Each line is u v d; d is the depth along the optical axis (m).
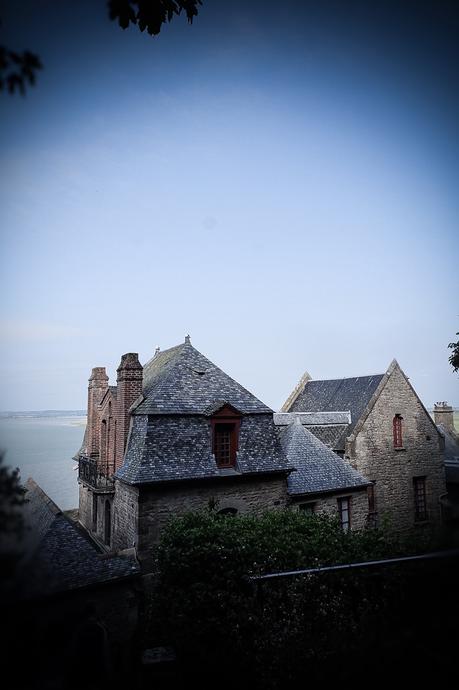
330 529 11.64
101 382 21.34
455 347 14.06
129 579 12.27
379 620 5.40
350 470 19.08
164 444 14.77
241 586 9.47
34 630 2.59
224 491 15.25
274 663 7.65
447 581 4.21
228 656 8.66
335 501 18.16
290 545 10.16
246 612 8.73
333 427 25.00
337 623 7.54
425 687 4.12
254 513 15.67
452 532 4.25
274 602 8.77
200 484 14.84
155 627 10.99
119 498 15.77
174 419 15.37
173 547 11.24
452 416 32.50
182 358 17.97
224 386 17.55
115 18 5.01
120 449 16.14
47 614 2.72
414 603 4.57
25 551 2.67
